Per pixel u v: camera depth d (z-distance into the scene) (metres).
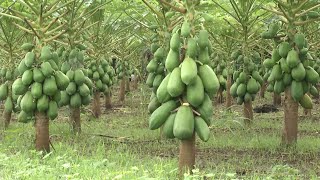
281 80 8.24
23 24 10.30
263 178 5.96
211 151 8.29
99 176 5.77
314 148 8.20
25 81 7.16
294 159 7.52
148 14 10.74
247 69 10.66
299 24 7.90
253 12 10.62
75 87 9.33
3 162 6.60
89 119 12.95
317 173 6.56
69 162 6.70
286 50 7.89
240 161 7.38
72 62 9.17
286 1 8.58
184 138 5.50
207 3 8.26
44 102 7.28
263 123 11.80
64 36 9.02
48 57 7.14
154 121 5.64
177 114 5.49
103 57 13.09
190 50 5.40
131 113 14.67
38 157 7.27
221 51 13.82
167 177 5.85
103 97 21.08
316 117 13.16
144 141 9.27
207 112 5.53
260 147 8.45
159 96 5.66
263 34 8.34
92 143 8.84
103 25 12.41
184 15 5.59
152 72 8.62
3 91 10.41
